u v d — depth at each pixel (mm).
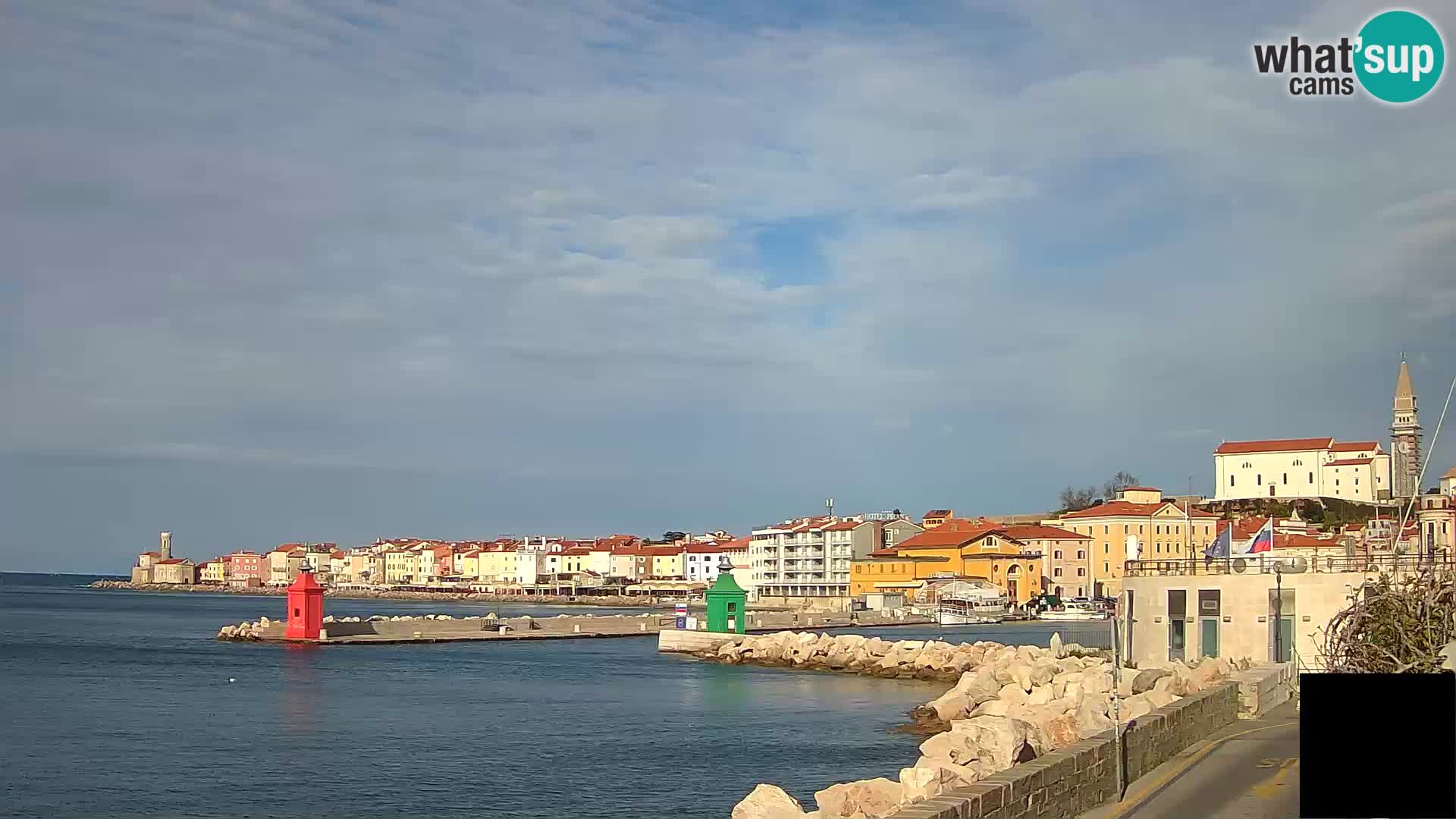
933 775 32688
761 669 109812
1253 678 47562
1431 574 35938
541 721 71500
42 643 143500
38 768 55594
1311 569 65438
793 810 32719
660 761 57219
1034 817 26312
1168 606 68312
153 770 54938
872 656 107750
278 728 68688
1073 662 80125
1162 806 29984
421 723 70625
